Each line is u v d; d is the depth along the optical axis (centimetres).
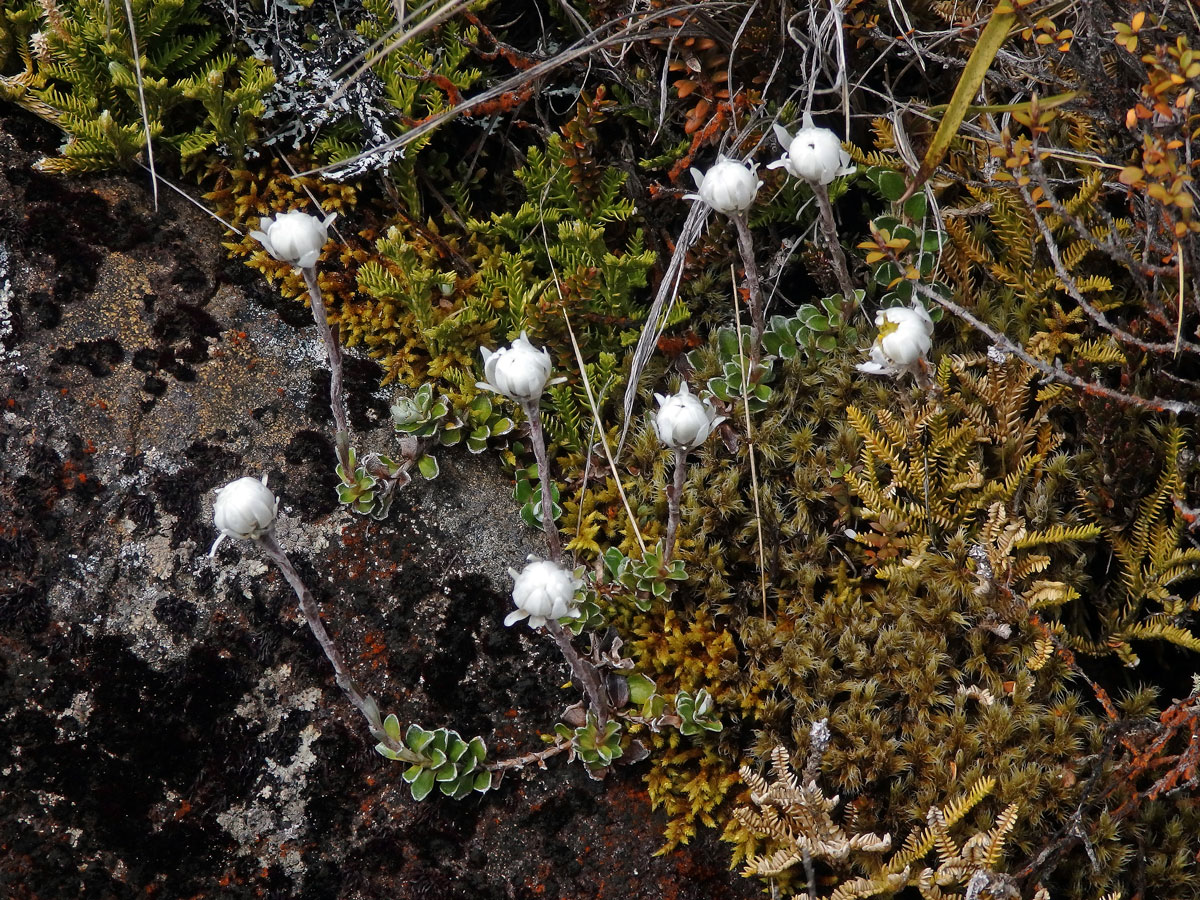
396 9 83
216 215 84
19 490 80
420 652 81
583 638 81
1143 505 80
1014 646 79
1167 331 80
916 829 78
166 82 84
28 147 84
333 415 82
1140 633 80
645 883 79
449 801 80
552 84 87
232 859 79
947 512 81
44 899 78
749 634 80
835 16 82
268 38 85
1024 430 81
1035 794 78
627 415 82
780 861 77
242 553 81
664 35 83
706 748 80
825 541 81
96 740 79
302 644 80
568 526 83
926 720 79
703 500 82
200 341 83
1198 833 78
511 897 79
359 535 81
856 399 83
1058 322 82
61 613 79
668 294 85
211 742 79
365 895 79
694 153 85
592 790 80
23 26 84
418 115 86
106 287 83
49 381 81
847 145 83
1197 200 79
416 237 85
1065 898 79
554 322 84
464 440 83
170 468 81
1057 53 81
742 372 82
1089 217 82
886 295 83
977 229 84
